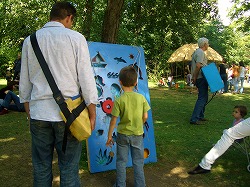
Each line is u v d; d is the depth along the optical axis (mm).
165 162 4129
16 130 5527
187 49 16719
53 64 2195
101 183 3439
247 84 22453
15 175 3545
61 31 2230
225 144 3600
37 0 13227
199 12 10203
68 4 2396
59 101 2180
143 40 20203
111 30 6164
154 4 9414
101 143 3787
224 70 13961
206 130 5910
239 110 4555
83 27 10961
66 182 2363
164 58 21109
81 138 2230
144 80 4191
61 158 2354
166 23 10516
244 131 3484
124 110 3109
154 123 6418
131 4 11203
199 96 6355
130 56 4168
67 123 2193
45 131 2279
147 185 3422
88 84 2223
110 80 3945
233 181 3611
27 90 2363
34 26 14484
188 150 4641
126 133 3100
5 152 4309
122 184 3143
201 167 3750
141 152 3182
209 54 15555
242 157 4422
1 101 7043
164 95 12078
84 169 3785
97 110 3816
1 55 19766
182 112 7855
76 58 2225
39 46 2205
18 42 18281
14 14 14141
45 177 2387
